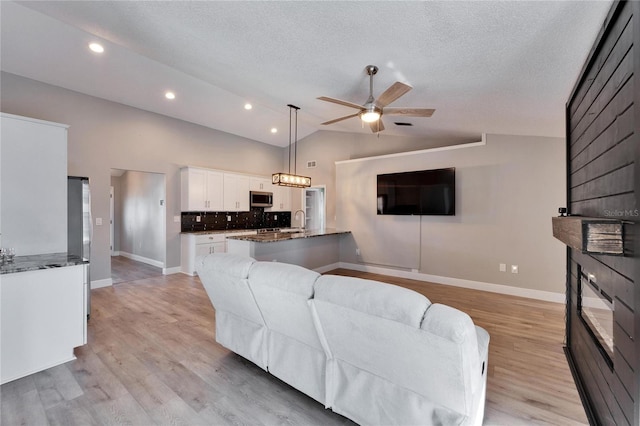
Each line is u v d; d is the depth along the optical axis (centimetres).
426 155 523
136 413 181
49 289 232
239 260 212
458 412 132
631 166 120
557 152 412
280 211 795
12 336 215
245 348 231
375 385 157
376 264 591
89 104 457
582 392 198
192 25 223
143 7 211
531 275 429
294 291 169
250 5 181
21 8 287
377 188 573
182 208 586
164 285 484
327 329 162
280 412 184
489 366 241
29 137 281
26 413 180
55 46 348
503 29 153
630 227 116
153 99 499
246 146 716
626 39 122
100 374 223
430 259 521
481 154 466
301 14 179
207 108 558
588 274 198
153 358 248
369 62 230
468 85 241
